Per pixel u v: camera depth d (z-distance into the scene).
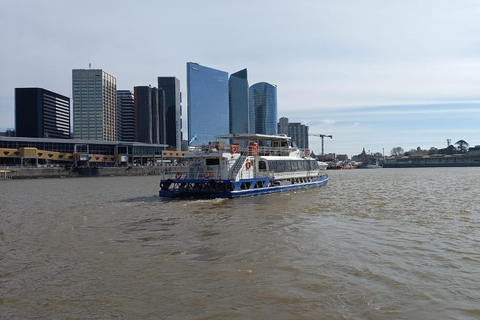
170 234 23.20
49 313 12.02
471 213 30.50
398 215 29.64
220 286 14.04
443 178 91.75
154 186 73.56
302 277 14.88
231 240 21.19
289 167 52.31
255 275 15.18
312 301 12.62
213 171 42.31
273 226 25.14
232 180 41.38
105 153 157.50
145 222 27.59
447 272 15.34
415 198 42.12
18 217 32.19
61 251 19.64
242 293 13.36
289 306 12.27
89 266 16.83
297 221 27.05
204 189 42.66
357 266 16.17
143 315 11.77
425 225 25.34
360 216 29.20
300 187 54.28
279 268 16.03
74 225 27.17
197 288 13.88
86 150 150.75
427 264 16.42
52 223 28.42
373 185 66.12
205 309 12.12
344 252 18.47
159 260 17.50
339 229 24.05
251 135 47.78
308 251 18.70
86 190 64.25
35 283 14.73
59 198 49.25
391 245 19.81
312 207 34.47
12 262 17.69
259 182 46.16
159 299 12.94
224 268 16.12
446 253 18.19
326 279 14.61
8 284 14.66
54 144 143.25
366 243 20.28
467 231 23.27
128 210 34.31
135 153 164.50
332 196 44.38
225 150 43.94
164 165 169.38
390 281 14.33
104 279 15.02
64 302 12.84
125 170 145.50
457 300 12.59
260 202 38.16
